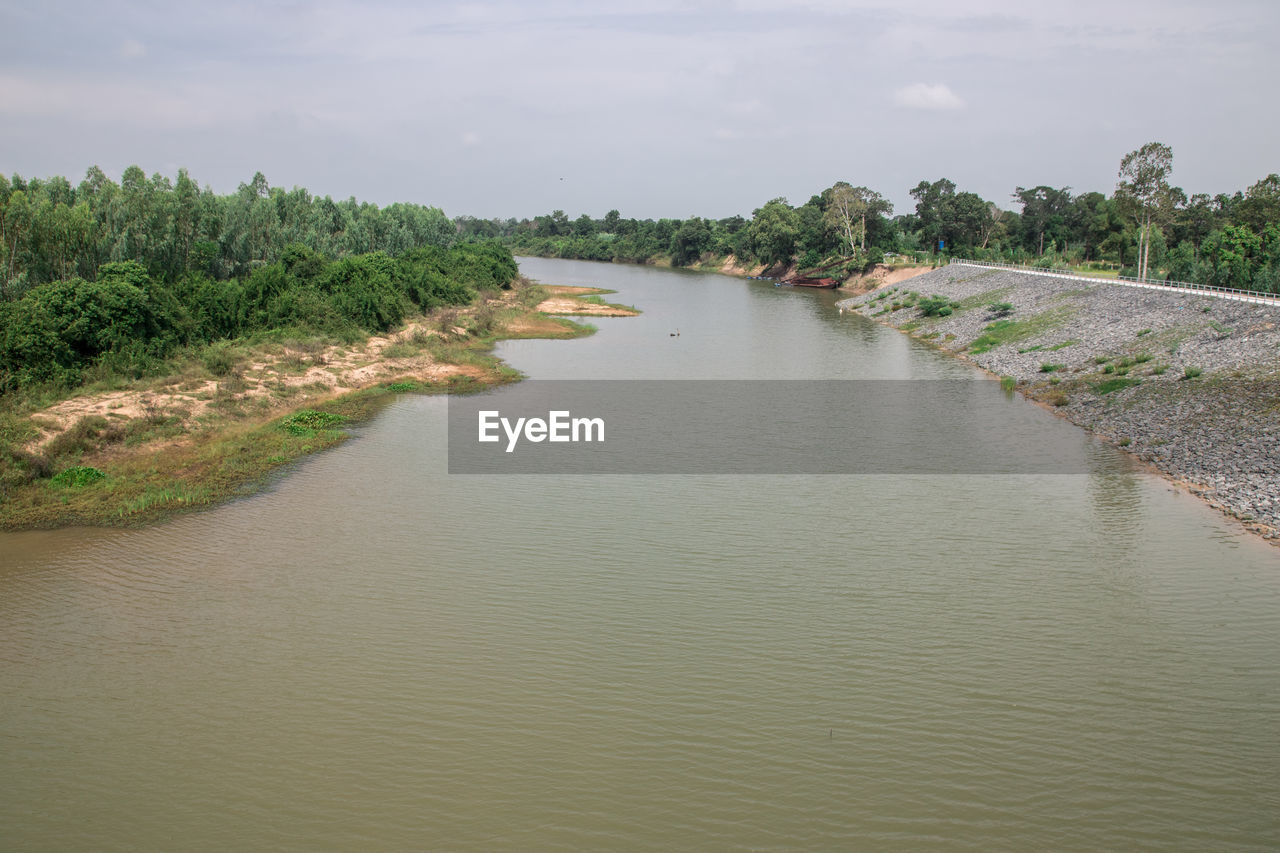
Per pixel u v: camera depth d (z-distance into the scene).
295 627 22.14
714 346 72.88
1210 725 18.16
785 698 19.16
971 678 19.97
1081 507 31.53
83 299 45.88
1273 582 25.02
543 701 19.00
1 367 42.00
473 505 31.44
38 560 26.08
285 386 48.00
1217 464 34.78
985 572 25.73
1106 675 20.08
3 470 32.03
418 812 15.62
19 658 20.58
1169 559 26.70
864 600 23.91
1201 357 47.72
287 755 17.19
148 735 17.77
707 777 16.61
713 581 25.08
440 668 20.31
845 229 151.38
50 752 17.23
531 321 86.31
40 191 64.06
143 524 29.02
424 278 84.69
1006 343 67.38
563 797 16.03
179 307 54.25
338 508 30.88
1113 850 14.65
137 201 63.41
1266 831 15.09
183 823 15.33
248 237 78.50
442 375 56.00
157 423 38.84
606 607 23.41
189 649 21.03
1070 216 143.50
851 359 66.25
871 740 17.72
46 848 14.67
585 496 32.59
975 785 16.36
